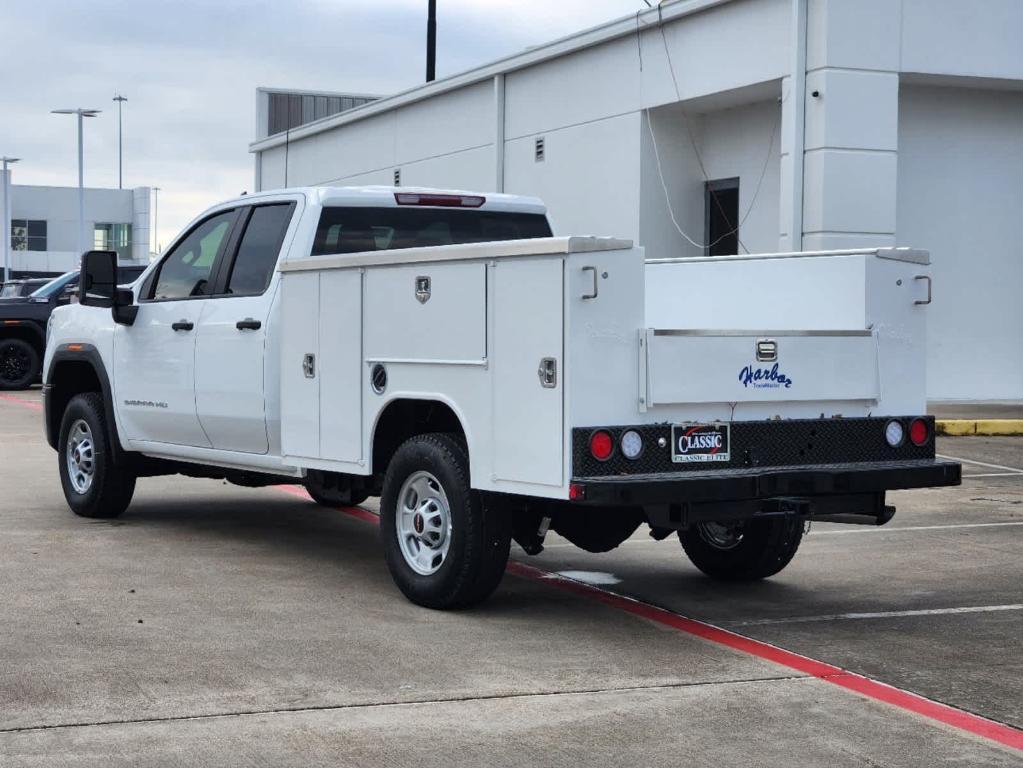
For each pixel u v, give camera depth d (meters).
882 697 5.77
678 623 7.12
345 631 6.77
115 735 5.05
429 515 7.29
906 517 10.98
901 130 20.22
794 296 7.72
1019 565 8.90
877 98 18.59
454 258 6.91
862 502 7.17
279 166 37.59
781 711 5.54
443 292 7.00
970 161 20.61
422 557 7.39
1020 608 7.60
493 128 25.97
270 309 8.38
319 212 8.42
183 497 11.72
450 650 6.43
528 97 24.89
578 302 6.36
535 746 5.03
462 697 5.64
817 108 18.44
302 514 10.80
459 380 6.93
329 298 7.80
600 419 6.44
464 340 6.88
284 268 8.14
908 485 7.12
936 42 18.84
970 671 6.23
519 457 6.60
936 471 7.22
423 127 28.98
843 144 18.47
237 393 8.62
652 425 6.57
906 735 5.26
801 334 7.02
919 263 7.49
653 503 6.36
